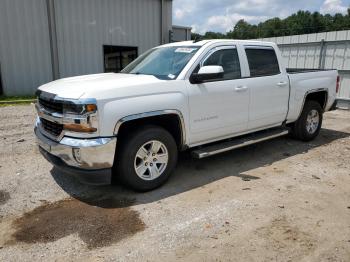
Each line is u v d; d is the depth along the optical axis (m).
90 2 13.85
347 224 3.45
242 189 4.32
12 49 12.52
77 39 13.83
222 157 5.64
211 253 2.96
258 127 5.48
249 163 5.35
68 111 3.64
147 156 4.14
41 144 4.11
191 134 4.48
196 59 4.51
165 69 4.66
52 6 12.94
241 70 5.04
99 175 3.73
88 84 3.91
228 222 3.48
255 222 3.48
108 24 14.51
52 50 13.25
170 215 3.63
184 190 4.29
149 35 15.90
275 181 4.59
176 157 4.42
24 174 4.80
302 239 3.17
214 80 4.64
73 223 3.47
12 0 12.20
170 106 4.13
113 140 3.70
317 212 3.71
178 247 3.05
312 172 4.95
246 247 3.04
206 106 4.54
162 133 4.18
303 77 6.11
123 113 3.74
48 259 2.89
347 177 4.75
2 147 6.11
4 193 4.20
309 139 6.63
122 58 15.33
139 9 15.28
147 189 4.20
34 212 3.71
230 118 4.89
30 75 13.04
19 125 7.90
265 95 5.35
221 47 4.84
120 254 2.95
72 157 3.65
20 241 3.16
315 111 6.60
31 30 12.76
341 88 10.83
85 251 3.00
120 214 3.66
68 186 4.41
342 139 6.89
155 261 2.85
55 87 4.09
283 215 3.63
